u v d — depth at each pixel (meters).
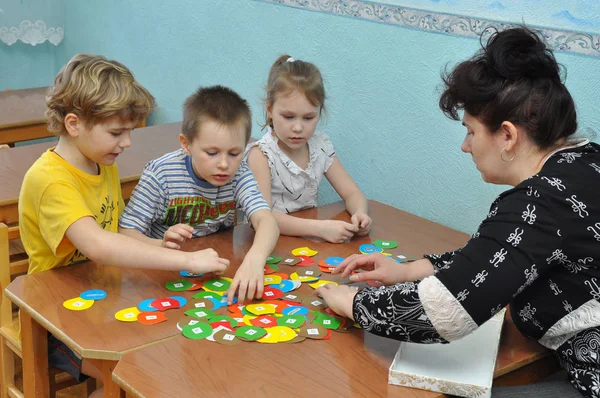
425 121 2.23
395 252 1.87
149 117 3.35
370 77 2.35
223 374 1.27
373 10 2.29
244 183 1.96
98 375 1.71
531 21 1.94
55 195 1.66
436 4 2.12
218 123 1.77
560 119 1.31
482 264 1.26
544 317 1.36
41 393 1.67
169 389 1.22
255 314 1.49
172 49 3.13
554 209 1.27
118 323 1.44
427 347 1.41
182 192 1.92
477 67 1.33
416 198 2.31
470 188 2.16
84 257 1.82
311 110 2.05
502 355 1.41
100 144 1.69
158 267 1.61
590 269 1.30
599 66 1.84
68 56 3.77
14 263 2.00
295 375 1.29
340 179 2.24
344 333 1.44
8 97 3.22
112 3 3.38
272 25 2.65
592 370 1.34
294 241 1.92
